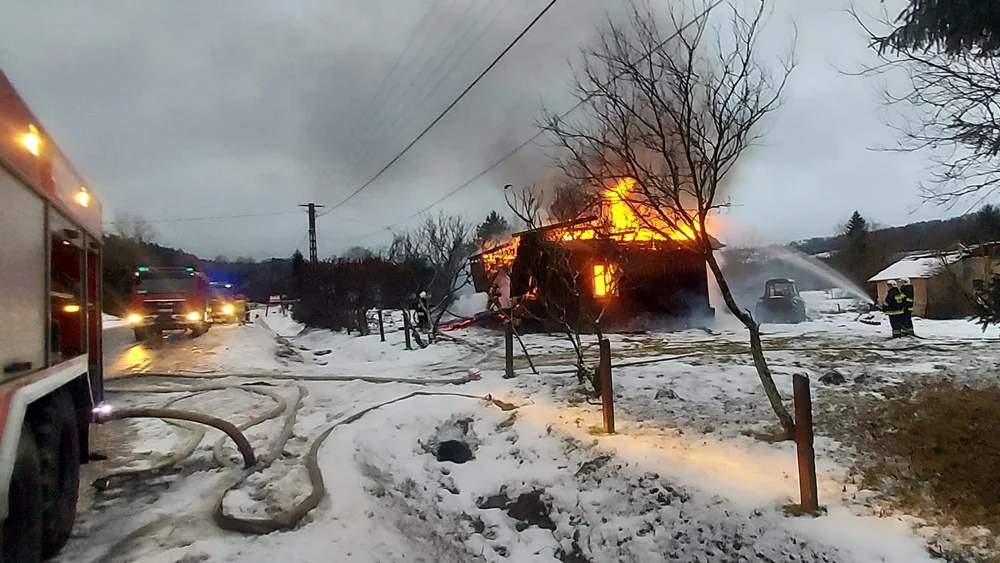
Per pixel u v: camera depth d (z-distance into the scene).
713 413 8.41
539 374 12.00
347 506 6.44
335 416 10.49
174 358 20.58
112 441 9.45
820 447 6.68
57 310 5.45
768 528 4.78
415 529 6.03
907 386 9.53
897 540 4.41
